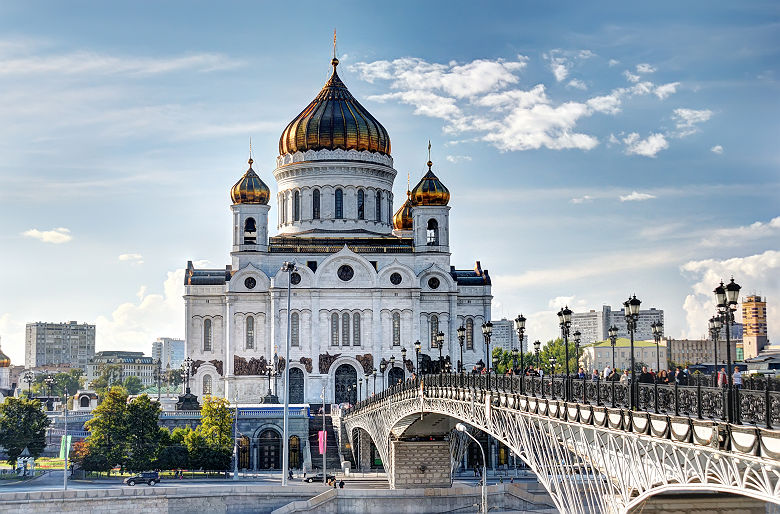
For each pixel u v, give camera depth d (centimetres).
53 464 14525
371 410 11631
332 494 10694
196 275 17300
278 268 16900
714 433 3562
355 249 17050
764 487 3347
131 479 12269
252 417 14575
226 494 11019
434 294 17025
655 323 5303
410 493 10631
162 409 15662
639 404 4375
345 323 16738
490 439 14500
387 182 18012
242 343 16762
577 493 5250
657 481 4153
